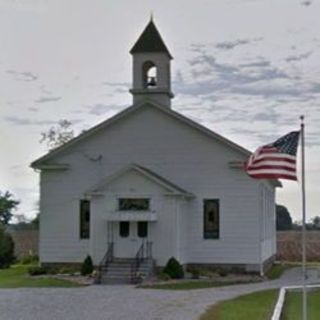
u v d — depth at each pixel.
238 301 22.06
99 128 35.12
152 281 29.91
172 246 31.91
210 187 34.09
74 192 35.19
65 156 35.44
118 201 32.59
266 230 38.72
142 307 20.48
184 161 34.41
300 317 19.25
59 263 35.00
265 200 38.19
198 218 34.12
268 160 17.50
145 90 35.59
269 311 19.56
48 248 35.16
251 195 33.72
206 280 30.59
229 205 33.88
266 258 38.53
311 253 51.41
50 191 35.44
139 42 36.03
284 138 17.67
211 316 18.28
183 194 32.38
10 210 68.75
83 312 19.42
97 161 35.09
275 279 32.75
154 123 34.84
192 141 34.41
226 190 33.94
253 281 30.56
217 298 23.06
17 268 40.34
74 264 34.84
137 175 32.47
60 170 35.41
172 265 31.39
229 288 27.17
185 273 33.03
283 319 18.77
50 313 19.25
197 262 33.94
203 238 34.03
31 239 56.06
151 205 32.28
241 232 33.72
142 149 34.84
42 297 23.52
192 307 20.38
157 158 34.69
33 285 28.50
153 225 32.16
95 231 32.59
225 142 33.91
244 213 33.75
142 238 32.19
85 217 35.00
